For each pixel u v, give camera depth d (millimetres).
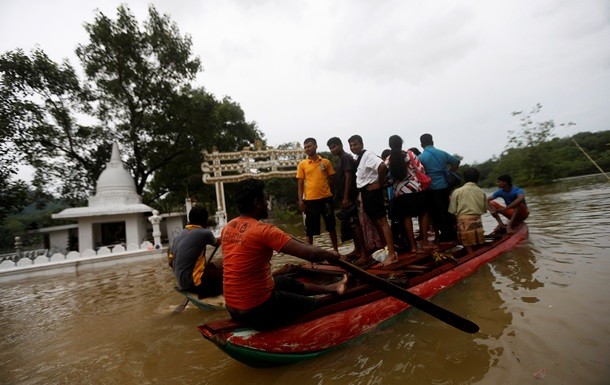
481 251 5621
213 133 20609
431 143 6262
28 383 3361
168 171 22125
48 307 6746
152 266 11727
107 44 17375
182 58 19406
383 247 5613
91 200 17906
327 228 6031
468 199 5547
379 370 2891
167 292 6953
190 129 19547
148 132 20141
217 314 5125
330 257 2984
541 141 26531
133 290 7602
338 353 3266
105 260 13250
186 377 3195
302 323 3189
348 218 5266
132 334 4535
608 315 3268
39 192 18891
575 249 5793
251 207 3043
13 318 6051
